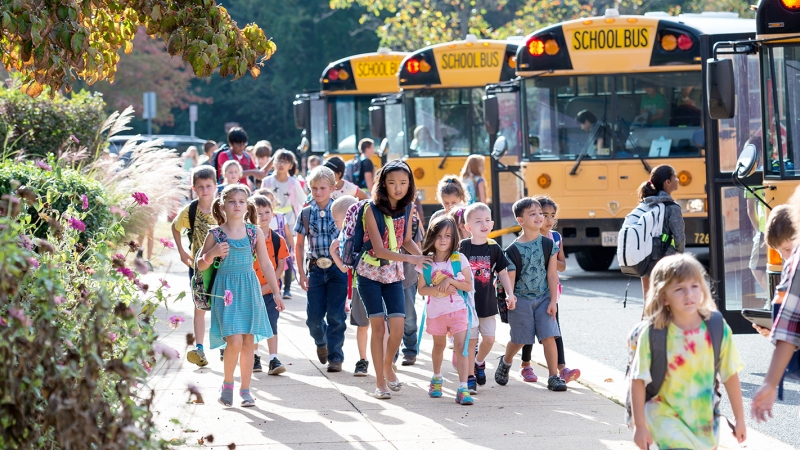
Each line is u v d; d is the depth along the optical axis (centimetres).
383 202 1219
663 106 2356
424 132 2936
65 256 884
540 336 1279
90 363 695
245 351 1202
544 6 5750
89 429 682
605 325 1838
